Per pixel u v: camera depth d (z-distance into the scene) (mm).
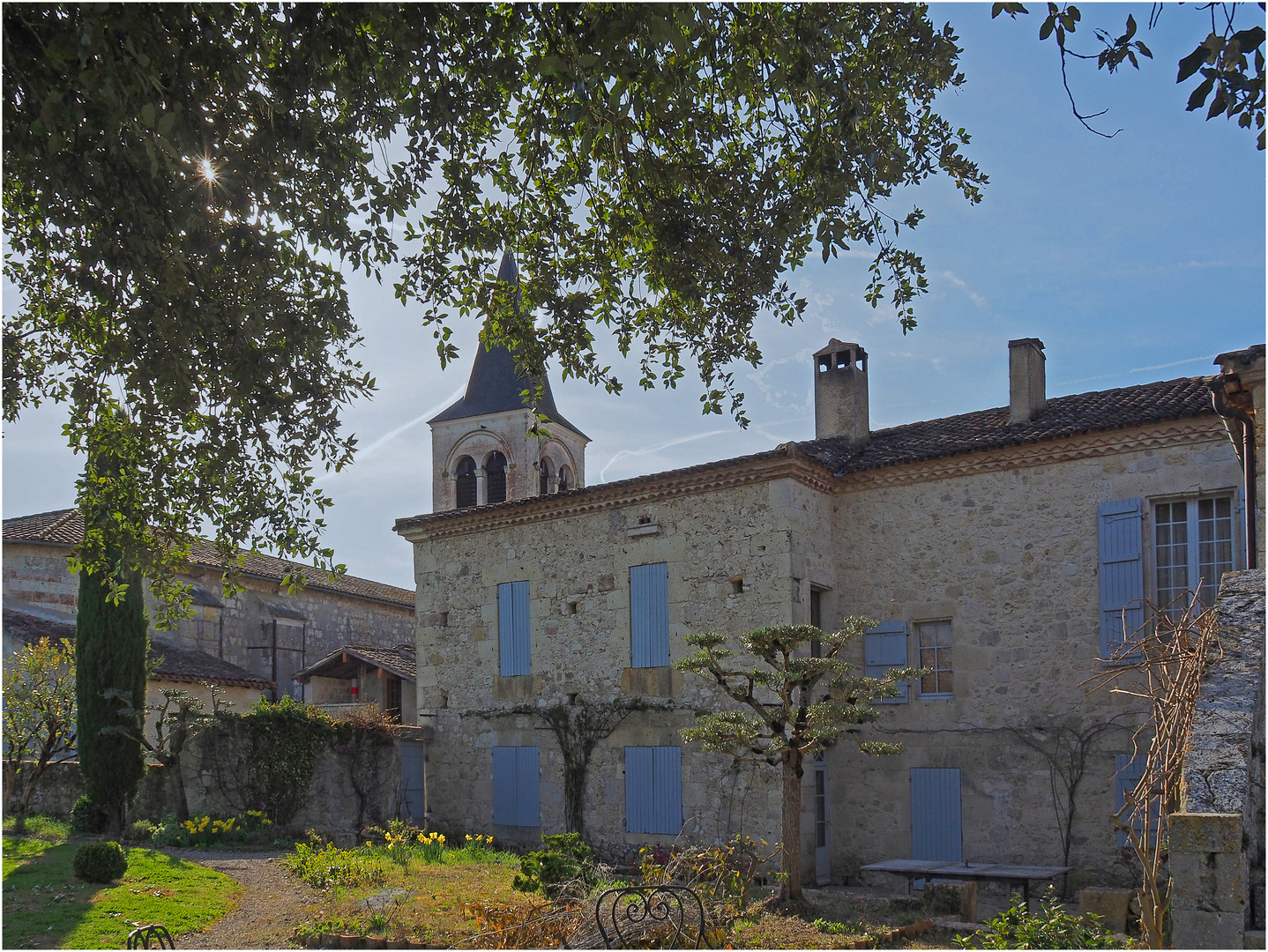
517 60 7934
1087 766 13438
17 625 19078
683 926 8859
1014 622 14438
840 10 8047
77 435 9781
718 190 9156
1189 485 13359
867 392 17828
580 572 17203
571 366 9688
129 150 7051
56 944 8484
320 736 17156
